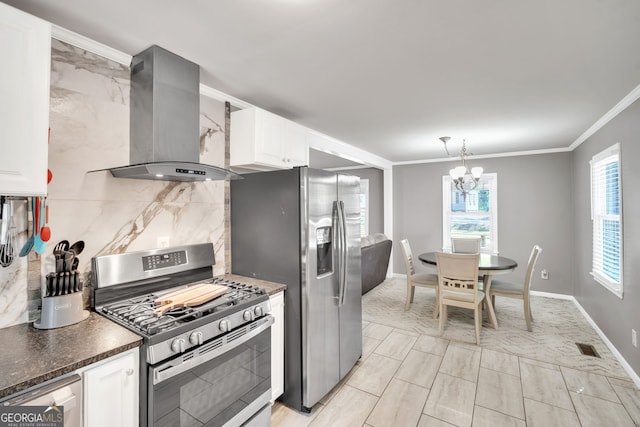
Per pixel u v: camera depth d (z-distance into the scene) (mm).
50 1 1322
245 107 2664
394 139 4102
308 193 2070
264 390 1874
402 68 2027
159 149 1722
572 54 1834
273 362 2023
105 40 1652
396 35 1627
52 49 1533
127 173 1698
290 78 2178
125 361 1229
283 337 2125
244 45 1722
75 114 1613
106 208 1739
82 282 1492
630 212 2535
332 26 1540
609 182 3082
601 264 3309
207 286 1929
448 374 2562
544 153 4840
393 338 3279
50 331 1342
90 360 1110
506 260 3900
